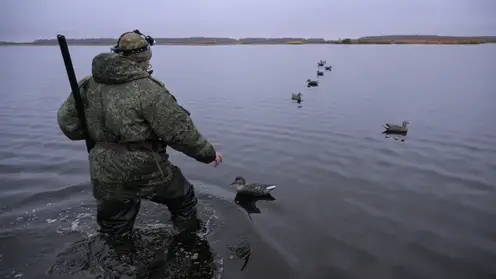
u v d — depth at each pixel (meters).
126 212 2.22
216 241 2.39
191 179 3.48
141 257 2.20
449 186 3.41
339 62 18.84
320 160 4.09
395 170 3.81
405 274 2.15
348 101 8.00
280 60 20.64
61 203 2.85
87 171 3.59
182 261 2.18
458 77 12.10
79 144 4.57
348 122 5.98
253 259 2.22
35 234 2.39
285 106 7.36
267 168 3.83
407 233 2.59
